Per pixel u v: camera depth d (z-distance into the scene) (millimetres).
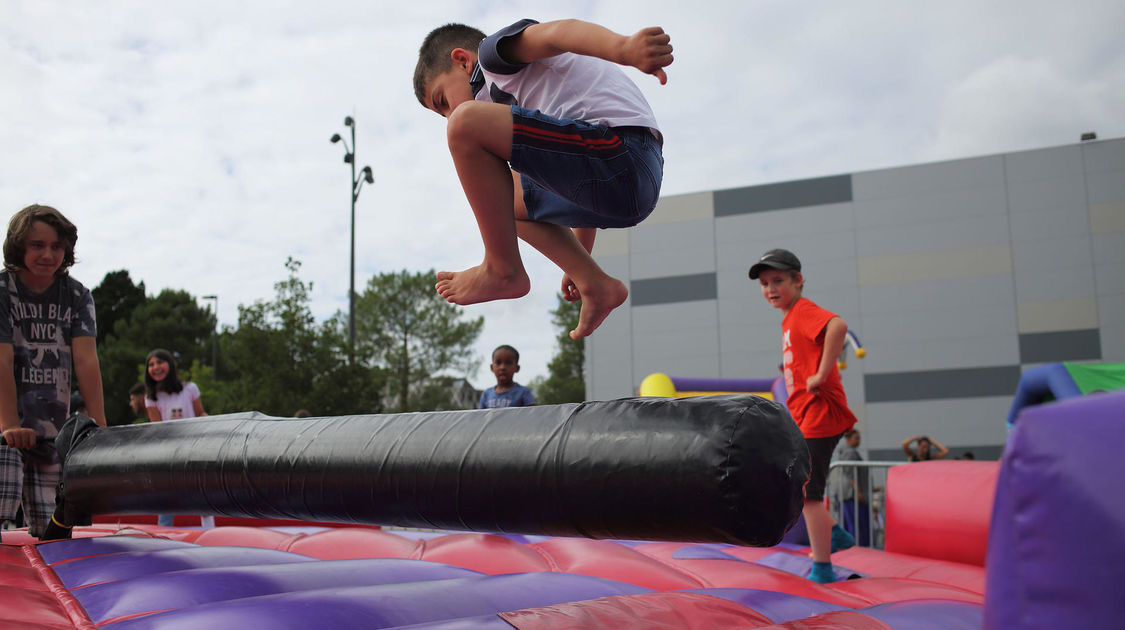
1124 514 655
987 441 22062
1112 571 658
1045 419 734
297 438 2318
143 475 2809
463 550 3350
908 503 4023
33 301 3246
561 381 51344
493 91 2316
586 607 1850
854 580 3268
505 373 5762
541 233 2461
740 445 1468
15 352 3215
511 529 1827
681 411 1578
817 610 2318
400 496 1992
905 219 23359
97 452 3033
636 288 25297
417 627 1741
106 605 2143
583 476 1637
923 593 2898
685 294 24812
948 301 22797
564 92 2199
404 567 2793
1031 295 22172
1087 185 22047
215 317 37000
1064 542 695
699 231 24984
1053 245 22141
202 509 2678
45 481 3287
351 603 2018
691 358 24453
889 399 22953
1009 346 22188
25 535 3494
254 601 2016
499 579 2447
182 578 2346
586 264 2461
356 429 2188
